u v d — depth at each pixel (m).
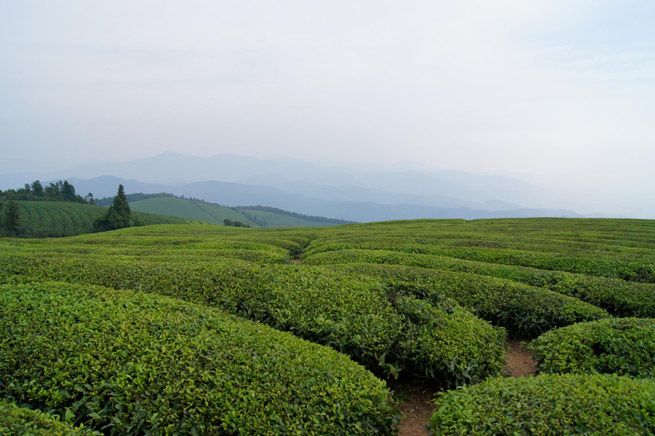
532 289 16.20
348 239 32.00
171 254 23.30
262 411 7.60
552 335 12.05
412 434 9.73
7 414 6.55
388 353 11.38
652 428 6.75
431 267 21.12
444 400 8.44
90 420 7.58
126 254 23.31
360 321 12.21
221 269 15.91
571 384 8.18
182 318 10.69
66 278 15.05
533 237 31.73
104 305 11.10
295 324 12.38
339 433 7.62
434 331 11.75
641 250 25.45
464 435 7.10
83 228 108.75
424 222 50.75
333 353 10.22
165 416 7.46
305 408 7.84
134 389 7.98
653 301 15.69
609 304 16.30
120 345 9.05
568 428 6.77
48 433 6.29
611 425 6.73
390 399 9.16
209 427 7.35
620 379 8.43
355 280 15.11
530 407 7.36
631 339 11.06
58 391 8.01
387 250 26.56
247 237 38.88
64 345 8.98
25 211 110.69
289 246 34.12
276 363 8.91
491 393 8.19
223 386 8.05
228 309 13.38
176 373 8.30
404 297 13.40
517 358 13.84
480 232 36.12
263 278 14.97
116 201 98.19
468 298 15.75
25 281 14.30
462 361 10.84
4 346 9.06
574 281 17.78
